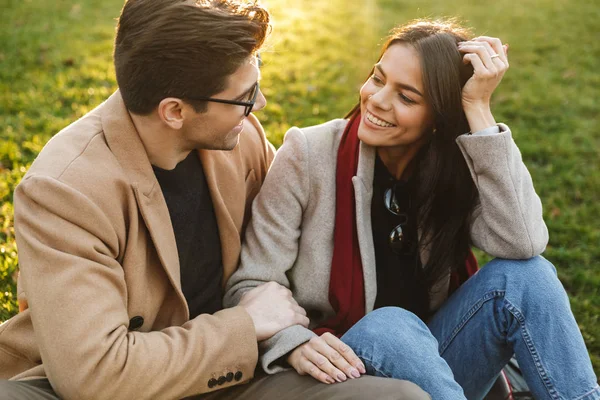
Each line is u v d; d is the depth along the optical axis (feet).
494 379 7.82
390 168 7.89
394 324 6.79
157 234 6.48
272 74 20.48
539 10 28.73
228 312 6.70
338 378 6.43
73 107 17.79
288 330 6.82
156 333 6.35
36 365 6.82
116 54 6.33
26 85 19.10
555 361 7.07
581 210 14.44
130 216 6.40
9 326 6.70
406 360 6.59
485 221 7.59
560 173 16.02
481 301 7.44
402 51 7.18
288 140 7.74
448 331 7.68
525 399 8.55
